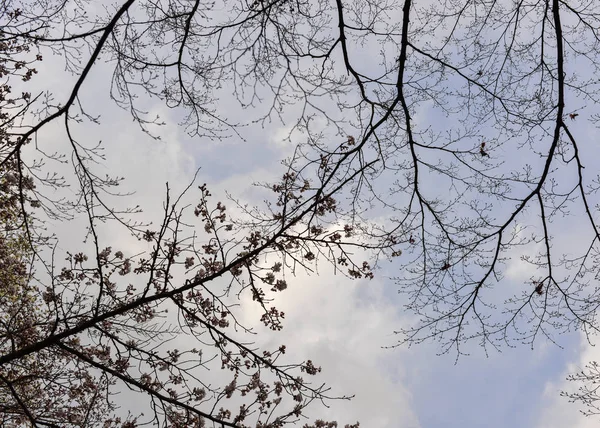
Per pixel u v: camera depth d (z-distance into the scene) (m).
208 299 6.58
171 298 6.28
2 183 7.13
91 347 7.39
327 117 7.18
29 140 6.53
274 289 6.68
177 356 6.53
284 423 6.41
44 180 6.74
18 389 7.50
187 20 6.65
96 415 7.55
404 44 6.68
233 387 6.49
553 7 6.27
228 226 6.78
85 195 6.30
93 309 6.38
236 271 6.62
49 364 7.52
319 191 6.80
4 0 6.27
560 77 6.36
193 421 6.26
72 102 6.15
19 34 6.27
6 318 7.31
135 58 6.86
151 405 6.14
